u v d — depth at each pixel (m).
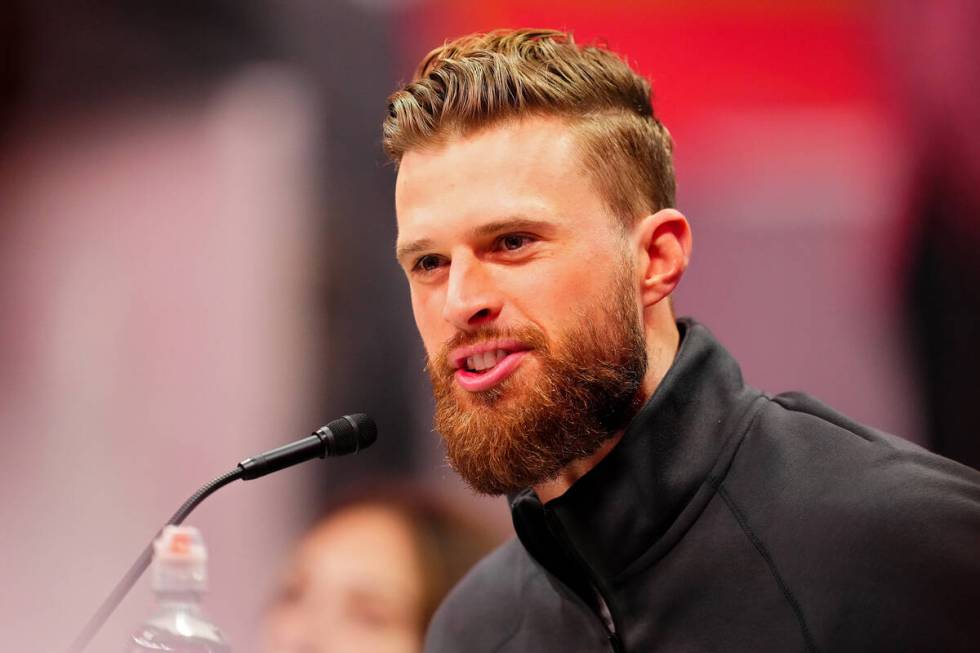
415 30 12.40
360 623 7.54
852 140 12.75
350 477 11.64
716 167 12.77
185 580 4.57
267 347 11.54
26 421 10.91
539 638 5.77
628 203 5.36
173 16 11.59
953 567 4.63
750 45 12.80
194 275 11.47
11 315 11.11
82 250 11.29
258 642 10.80
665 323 5.61
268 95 11.84
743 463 5.29
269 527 11.27
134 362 11.26
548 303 5.06
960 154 12.58
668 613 5.15
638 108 5.60
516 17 12.57
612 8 12.70
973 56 12.49
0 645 10.53
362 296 12.02
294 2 11.97
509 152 5.10
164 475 11.14
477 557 7.90
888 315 12.65
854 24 12.80
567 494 5.34
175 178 11.56
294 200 11.82
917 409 12.52
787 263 12.72
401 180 5.29
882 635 4.66
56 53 11.37
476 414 5.12
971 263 12.45
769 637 4.88
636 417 5.29
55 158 11.38
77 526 10.87
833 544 4.88
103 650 10.45
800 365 12.65
